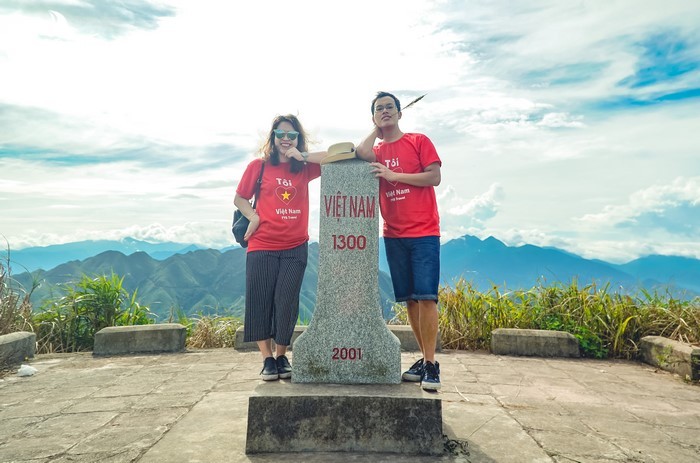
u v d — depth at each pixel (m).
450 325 6.60
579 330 6.17
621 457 2.74
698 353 4.80
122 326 6.30
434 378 3.08
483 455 2.72
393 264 3.53
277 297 3.53
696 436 3.14
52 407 3.73
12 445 2.90
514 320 6.66
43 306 6.96
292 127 3.78
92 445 2.87
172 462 2.58
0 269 6.64
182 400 3.84
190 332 7.15
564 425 3.29
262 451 2.72
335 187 3.33
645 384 4.63
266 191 3.63
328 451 2.73
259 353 6.05
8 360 5.38
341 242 3.29
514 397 4.00
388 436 2.75
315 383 3.12
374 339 3.19
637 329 6.00
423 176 3.36
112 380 4.63
